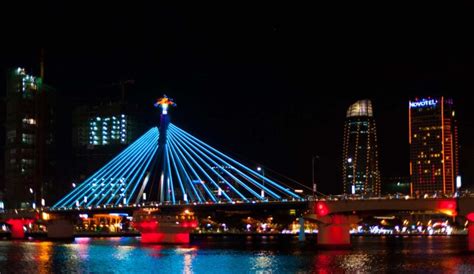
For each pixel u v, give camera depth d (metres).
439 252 163.00
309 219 177.12
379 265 122.38
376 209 161.75
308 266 122.88
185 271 116.38
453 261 130.38
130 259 141.62
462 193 164.88
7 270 116.25
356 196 175.62
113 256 150.88
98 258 144.62
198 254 159.00
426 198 153.25
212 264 129.38
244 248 188.38
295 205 186.88
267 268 119.56
